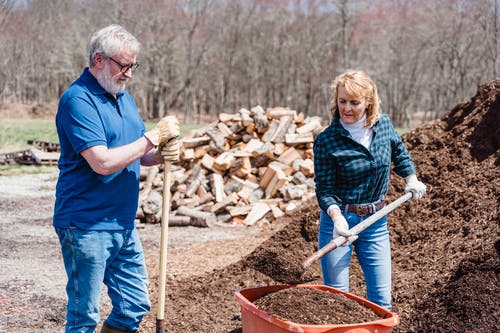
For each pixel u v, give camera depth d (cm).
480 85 695
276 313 340
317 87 6856
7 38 6988
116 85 338
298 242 599
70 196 337
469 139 626
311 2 6906
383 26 6481
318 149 368
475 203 530
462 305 409
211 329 459
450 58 6244
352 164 359
